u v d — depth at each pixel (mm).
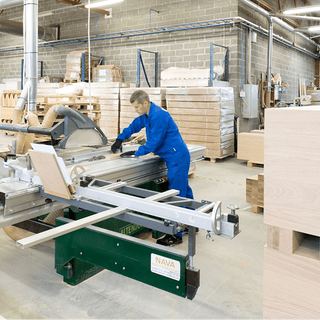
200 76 8172
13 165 2498
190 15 9805
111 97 8977
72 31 12117
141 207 1947
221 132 7746
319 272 1183
